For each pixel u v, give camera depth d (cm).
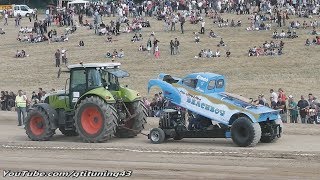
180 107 3294
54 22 10500
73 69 3381
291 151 2789
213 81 3170
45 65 7919
